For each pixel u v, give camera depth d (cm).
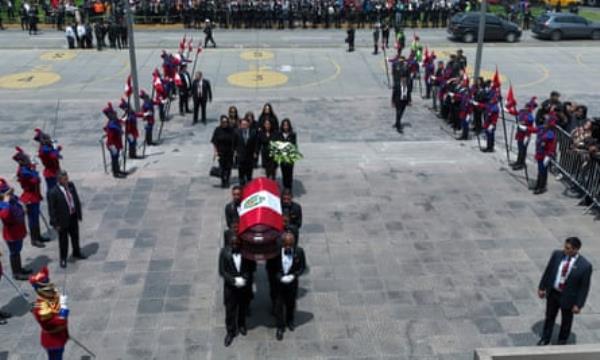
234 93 2878
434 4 5031
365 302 1113
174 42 4069
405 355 979
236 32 4572
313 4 4944
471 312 1085
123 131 1886
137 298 1124
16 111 2547
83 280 1179
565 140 1623
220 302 1113
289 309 1023
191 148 2058
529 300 1119
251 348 995
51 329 890
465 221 1414
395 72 2331
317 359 970
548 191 1583
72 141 2164
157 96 2259
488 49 3888
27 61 3494
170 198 1539
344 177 1672
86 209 1473
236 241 975
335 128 2334
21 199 1296
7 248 1309
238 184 1612
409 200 1524
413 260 1249
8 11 4853
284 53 3734
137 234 1353
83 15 4712
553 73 3278
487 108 1967
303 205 1491
